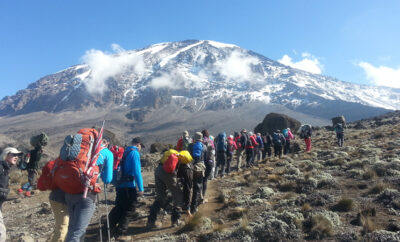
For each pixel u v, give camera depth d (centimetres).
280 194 843
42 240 640
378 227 539
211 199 899
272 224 561
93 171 446
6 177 529
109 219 610
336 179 915
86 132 468
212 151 910
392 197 670
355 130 3000
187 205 729
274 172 1202
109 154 496
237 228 577
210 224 653
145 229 685
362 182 859
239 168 1534
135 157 612
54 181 454
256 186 995
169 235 622
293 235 537
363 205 666
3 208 980
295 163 1349
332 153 1462
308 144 1853
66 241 427
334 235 532
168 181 698
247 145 1534
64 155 440
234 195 882
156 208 698
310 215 595
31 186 1160
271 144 2012
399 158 1101
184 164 727
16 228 762
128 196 612
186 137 1000
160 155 2259
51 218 824
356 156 1355
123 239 611
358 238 500
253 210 717
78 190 439
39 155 1175
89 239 612
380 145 1569
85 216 444
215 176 1305
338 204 668
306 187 855
